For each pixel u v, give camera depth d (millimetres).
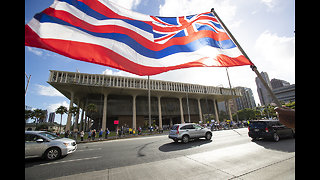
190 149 8547
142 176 4625
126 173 4938
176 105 62750
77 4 3102
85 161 6988
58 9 2816
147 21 3945
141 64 3293
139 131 28062
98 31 3113
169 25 4145
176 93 56312
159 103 56781
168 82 56031
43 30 2516
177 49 3816
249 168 4836
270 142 9688
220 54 3787
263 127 10438
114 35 3266
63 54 2535
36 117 49625
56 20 2711
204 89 63500
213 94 63875
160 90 51844
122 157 7453
